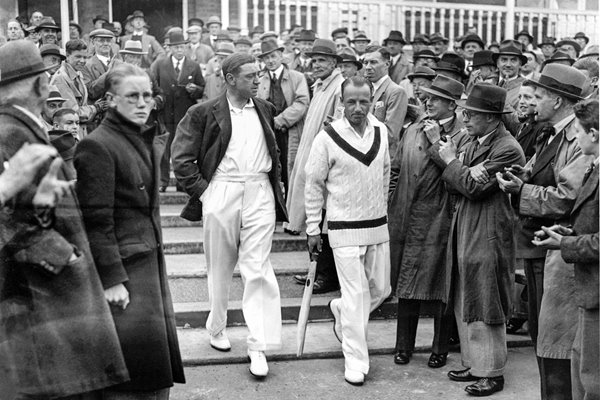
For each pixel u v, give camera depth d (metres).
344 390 3.80
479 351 3.77
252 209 3.93
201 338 4.30
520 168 3.50
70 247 2.38
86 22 6.05
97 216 2.48
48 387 2.33
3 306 2.29
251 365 3.90
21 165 2.29
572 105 3.46
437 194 4.04
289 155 5.77
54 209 2.35
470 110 3.72
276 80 5.81
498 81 5.13
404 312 4.18
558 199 3.23
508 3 6.18
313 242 4.01
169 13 6.55
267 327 3.92
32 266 2.32
